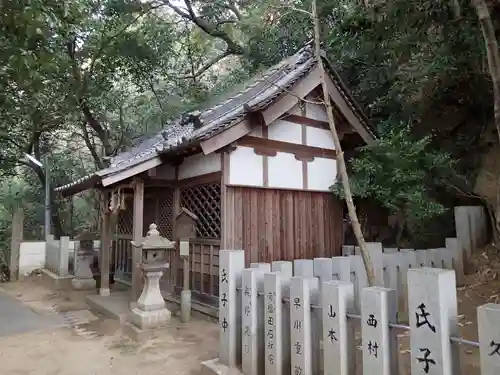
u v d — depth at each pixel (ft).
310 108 26.21
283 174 24.49
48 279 36.14
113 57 44.62
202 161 24.23
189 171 25.54
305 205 25.82
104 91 47.67
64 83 38.96
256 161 23.22
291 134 25.14
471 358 12.85
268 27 40.60
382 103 28.96
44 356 17.12
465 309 17.65
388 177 23.21
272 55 43.01
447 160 23.50
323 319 11.01
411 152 22.26
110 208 26.00
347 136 28.32
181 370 14.93
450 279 8.79
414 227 27.30
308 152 26.04
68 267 36.58
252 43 45.60
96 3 41.06
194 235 22.67
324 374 10.87
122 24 43.65
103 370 15.35
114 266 35.29
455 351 8.62
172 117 52.37
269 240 23.50
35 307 27.25
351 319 10.68
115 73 49.19
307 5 31.50
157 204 29.99
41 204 56.85
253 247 22.66
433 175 24.91
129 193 27.48
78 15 20.95
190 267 25.46
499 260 22.15
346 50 28.48
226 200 21.75
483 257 23.18
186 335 19.33
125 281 32.78
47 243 40.40
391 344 9.59
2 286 36.45
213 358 15.90
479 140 26.22
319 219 26.50
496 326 7.73
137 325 19.92
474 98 25.77
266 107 21.40
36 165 50.98
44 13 17.97
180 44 57.06
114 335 19.95
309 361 11.39
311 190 25.98
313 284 11.87
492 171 24.73
